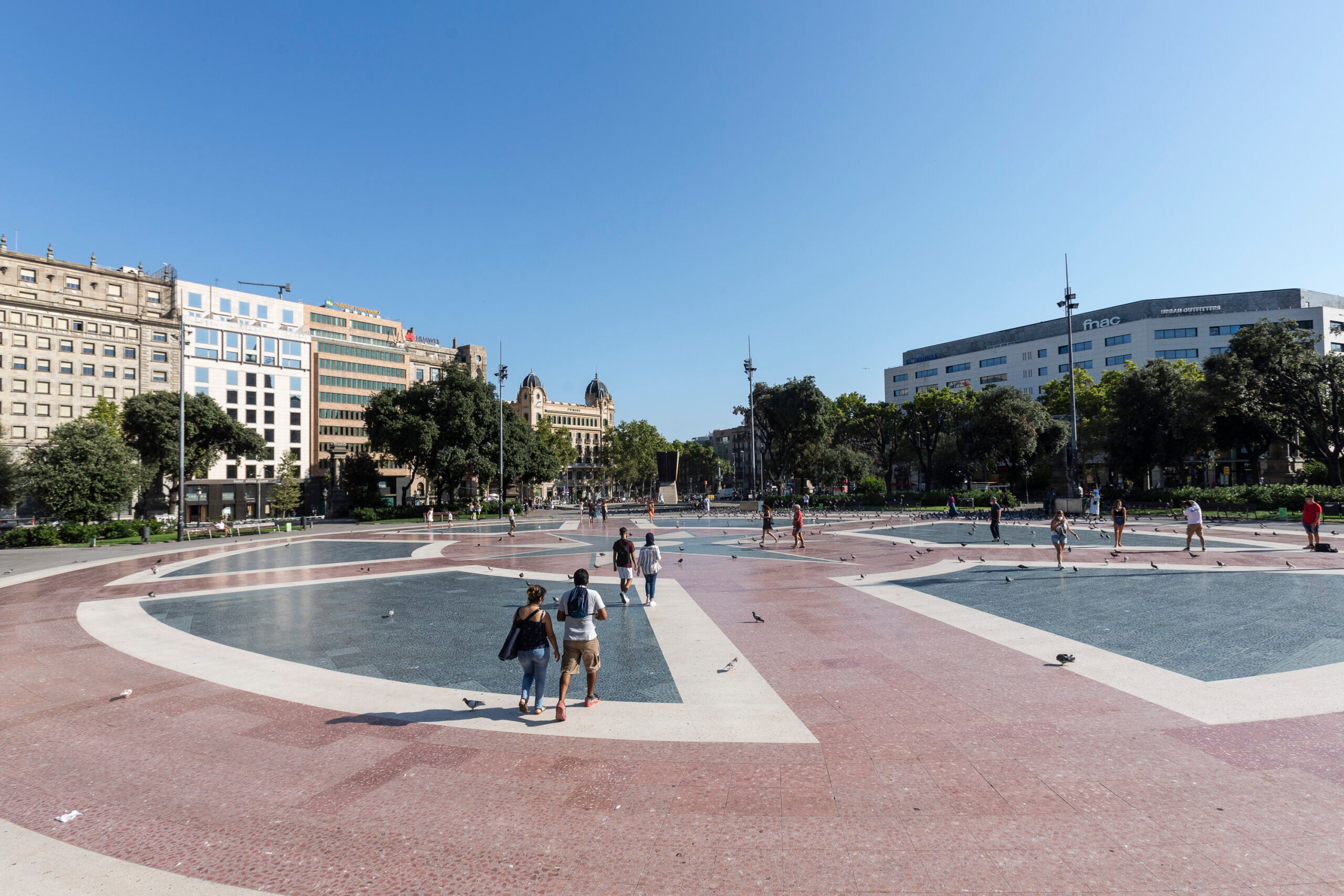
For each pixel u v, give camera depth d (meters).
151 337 76.94
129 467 43.59
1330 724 6.59
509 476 64.94
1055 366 98.94
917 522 38.84
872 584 15.96
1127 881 4.15
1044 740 6.42
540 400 157.75
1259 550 21.30
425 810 5.35
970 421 60.97
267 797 5.64
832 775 5.81
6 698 8.62
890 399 126.06
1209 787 5.36
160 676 9.45
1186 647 9.56
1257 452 55.81
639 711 7.57
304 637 11.69
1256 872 4.18
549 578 18.47
